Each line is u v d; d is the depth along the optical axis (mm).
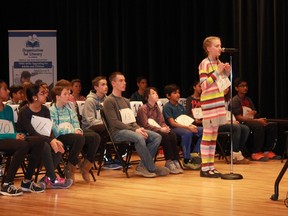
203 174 5961
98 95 6727
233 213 4164
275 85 8086
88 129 6402
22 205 4582
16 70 9453
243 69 8359
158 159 7496
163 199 4754
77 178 6004
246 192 5016
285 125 7664
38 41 9445
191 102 7137
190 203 4562
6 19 10328
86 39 10000
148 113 6395
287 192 4863
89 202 4676
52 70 9453
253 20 8312
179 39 9203
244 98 7641
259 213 4152
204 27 8898
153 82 9336
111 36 9789
